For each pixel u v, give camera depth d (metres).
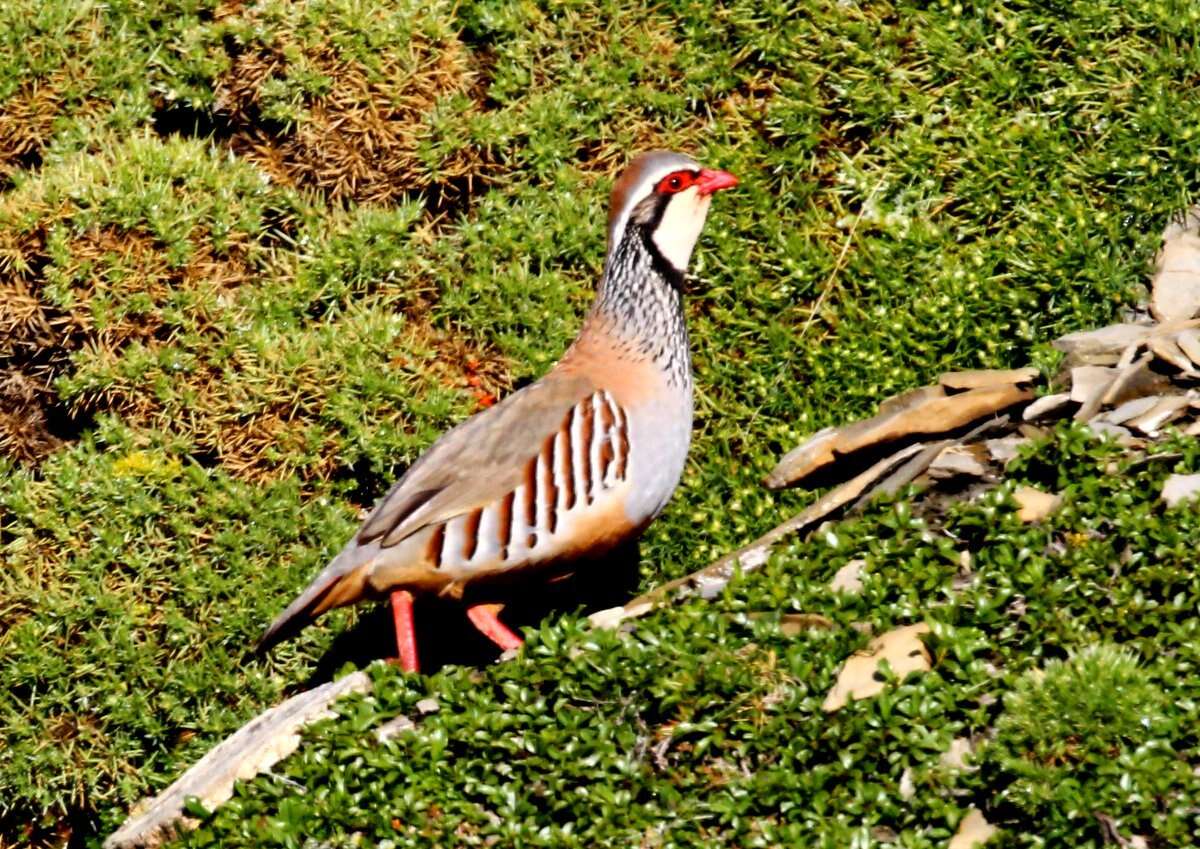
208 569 12.44
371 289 13.51
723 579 11.23
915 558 10.55
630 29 14.22
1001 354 12.68
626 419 11.05
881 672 9.65
